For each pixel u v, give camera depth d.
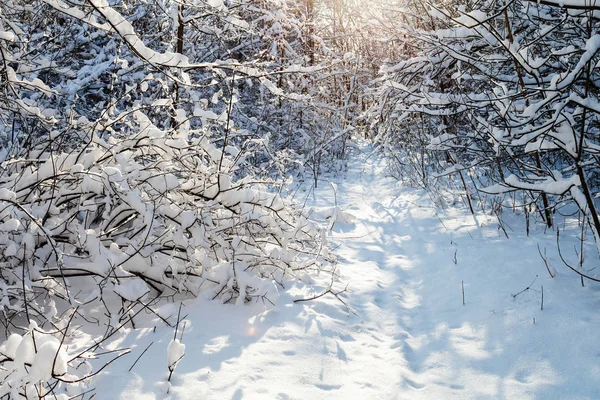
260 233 4.48
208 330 3.24
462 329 3.42
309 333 3.32
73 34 7.05
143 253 3.66
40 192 3.75
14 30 4.28
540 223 5.68
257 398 2.47
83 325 3.22
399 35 8.60
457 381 2.81
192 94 5.20
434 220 6.62
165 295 3.87
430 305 4.00
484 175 7.28
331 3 13.18
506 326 3.33
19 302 3.16
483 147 6.29
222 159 4.09
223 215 4.35
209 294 3.80
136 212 3.88
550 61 5.28
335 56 11.12
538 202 5.77
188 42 7.44
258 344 3.09
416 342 3.36
